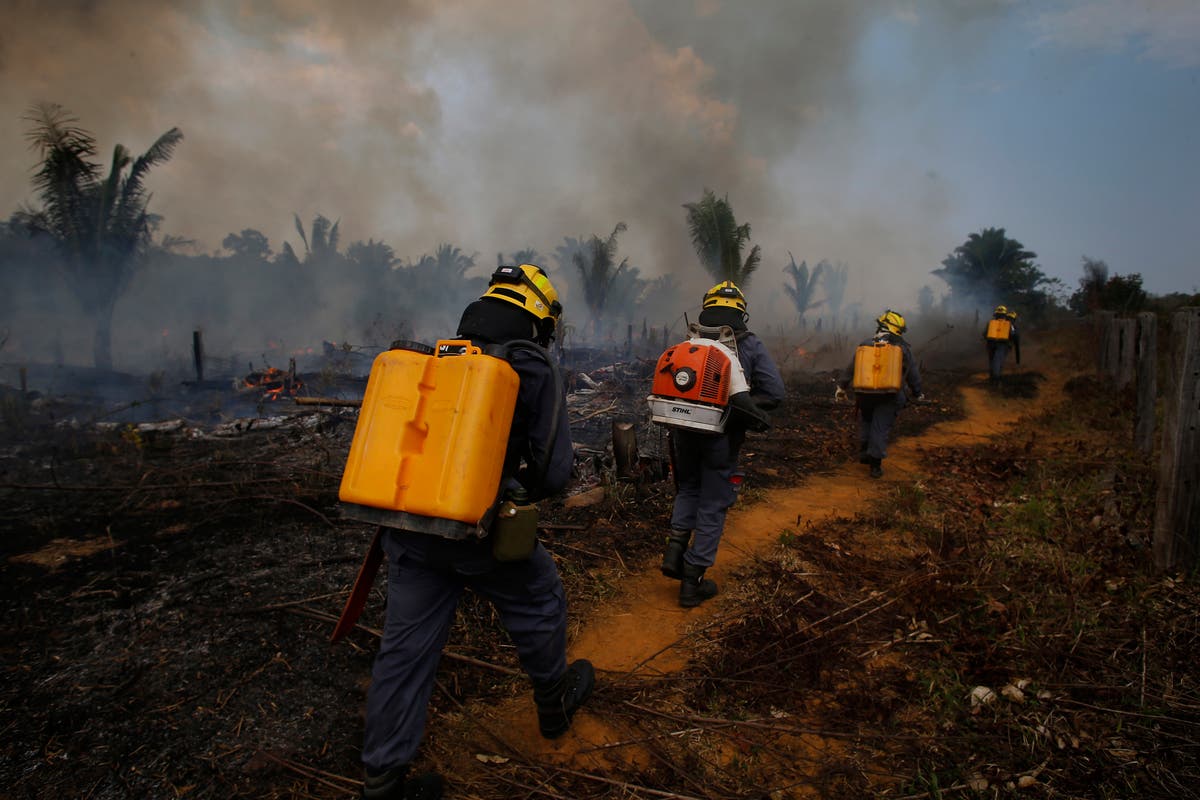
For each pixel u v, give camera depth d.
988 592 3.66
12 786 2.19
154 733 2.49
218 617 3.40
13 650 3.04
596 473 6.16
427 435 1.97
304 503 5.40
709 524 3.67
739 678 2.96
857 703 2.71
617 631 3.46
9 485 5.50
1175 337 3.74
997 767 2.32
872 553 4.53
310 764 2.35
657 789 2.28
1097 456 7.07
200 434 8.16
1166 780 2.22
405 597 2.05
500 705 2.77
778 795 2.24
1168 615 3.29
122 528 4.77
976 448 8.36
